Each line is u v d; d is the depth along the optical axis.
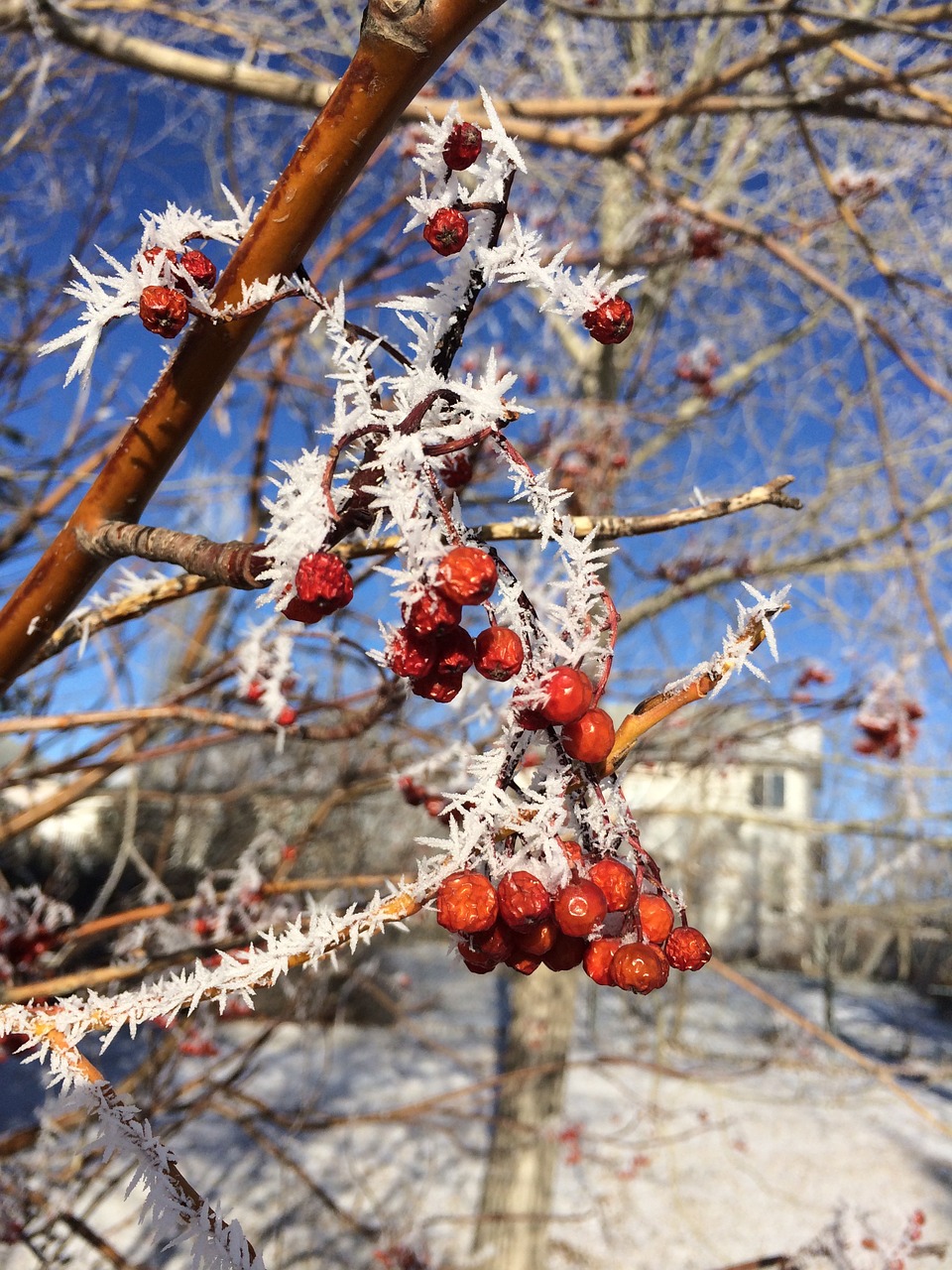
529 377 3.60
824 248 6.01
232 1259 0.61
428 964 13.34
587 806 0.80
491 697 1.70
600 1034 11.03
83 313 0.81
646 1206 7.45
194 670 2.76
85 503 0.95
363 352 0.75
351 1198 6.54
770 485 1.22
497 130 0.78
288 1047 10.09
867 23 1.98
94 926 2.08
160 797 2.85
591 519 1.17
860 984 15.81
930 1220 7.71
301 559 0.72
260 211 0.80
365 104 0.75
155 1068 2.72
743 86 5.23
